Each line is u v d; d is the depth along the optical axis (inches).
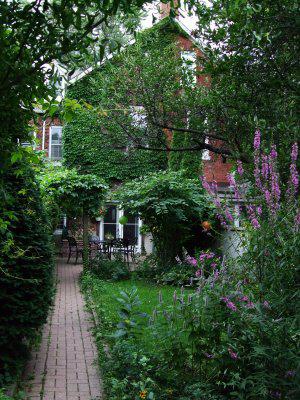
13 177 175.9
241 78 187.9
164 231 462.6
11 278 172.2
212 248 466.3
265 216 122.3
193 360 138.6
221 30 187.6
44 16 66.9
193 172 553.3
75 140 683.4
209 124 255.8
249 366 119.4
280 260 111.0
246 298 119.8
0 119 76.1
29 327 181.5
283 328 103.9
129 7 70.1
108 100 355.9
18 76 67.0
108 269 472.4
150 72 345.4
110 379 156.4
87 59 75.5
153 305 295.9
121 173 679.7
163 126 315.9
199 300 135.6
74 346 222.7
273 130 155.5
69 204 489.1
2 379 164.7
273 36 158.1
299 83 164.7
